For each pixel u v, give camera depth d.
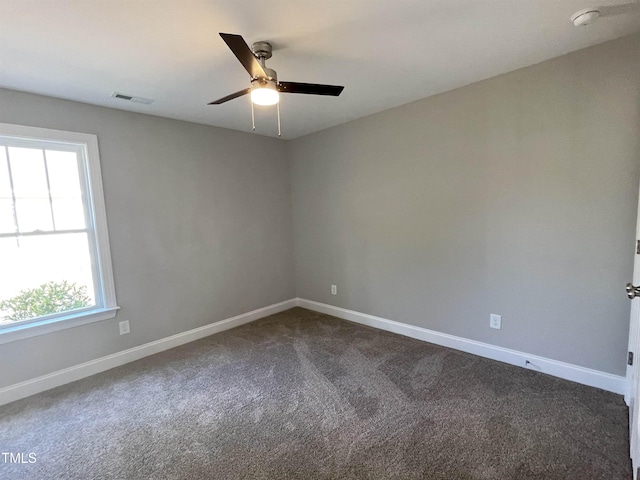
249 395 2.44
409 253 3.34
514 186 2.59
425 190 3.14
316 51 2.11
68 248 2.81
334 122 3.72
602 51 2.14
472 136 2.78
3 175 2.50
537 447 1.82
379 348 3.16
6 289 2.54
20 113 2.50
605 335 2.29
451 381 2.51
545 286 2.52
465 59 2.29
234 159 3.90
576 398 2.24
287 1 1.57
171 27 1.75
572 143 2.30
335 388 2.49
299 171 4.38
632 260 2.15
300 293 4.62
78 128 2.77
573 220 2.35
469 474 1.65
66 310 2.80
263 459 1.80
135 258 3.13
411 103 3.15
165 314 3.36
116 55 2.03
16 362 2.50
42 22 1.66
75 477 1.72
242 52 1.60
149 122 3.19
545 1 1.64
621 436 1.87
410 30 1.89
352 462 1.75
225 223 3.84
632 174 2.11
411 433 1.96
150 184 3.21
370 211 3.63
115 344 3.02
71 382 2.73
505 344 2.77
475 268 2.88
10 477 1.73
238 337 3.60
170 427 2.10
